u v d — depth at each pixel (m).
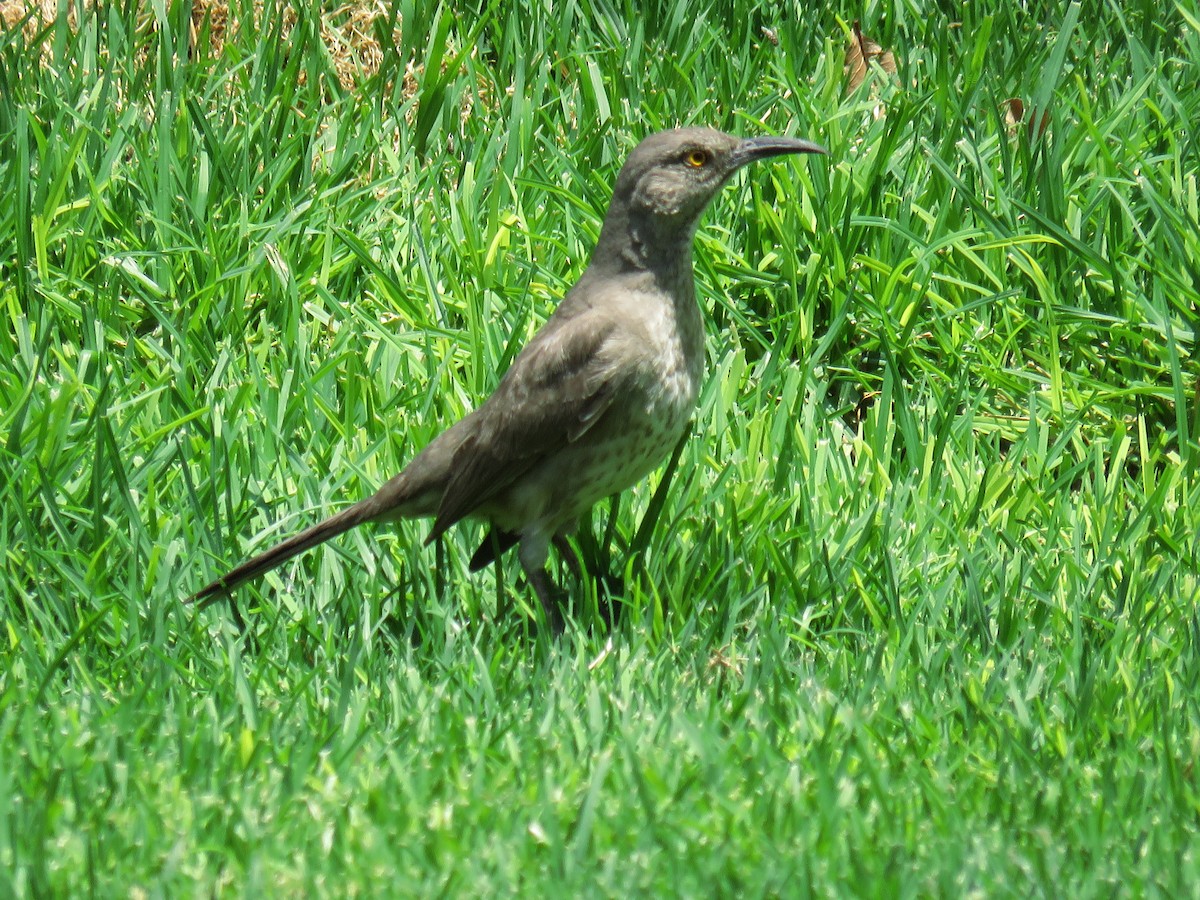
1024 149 12.90
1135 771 7.66
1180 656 8.83
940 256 12.38
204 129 13.09
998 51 14.70
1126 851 6.94
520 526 9.81
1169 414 11.61
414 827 7.08
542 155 13.70
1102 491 10.60
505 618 9.51
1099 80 14.61
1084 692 8.25
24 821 6.92
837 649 9.08
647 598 9.45
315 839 6.95
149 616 8.98
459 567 10.09
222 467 10.45
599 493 9.77
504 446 9.52
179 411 11.03
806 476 10.70
